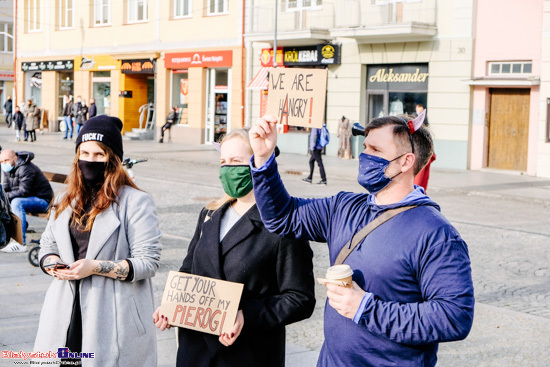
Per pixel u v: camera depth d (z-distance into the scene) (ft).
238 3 91.66
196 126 98.84
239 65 92.12
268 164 9.73
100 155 12.14
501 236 37.58
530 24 66.80
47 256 12.18
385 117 9.24
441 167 73.31
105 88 114.93
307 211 9.87
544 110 65.92
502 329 21.48
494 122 70.85
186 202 47.47
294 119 10.68
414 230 8.64
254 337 10.96
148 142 102.78
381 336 8.66
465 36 70.79
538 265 30.71
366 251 8.83
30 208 31.91
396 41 75.77
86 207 12.22
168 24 101.86
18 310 21.99
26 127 103.14
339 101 81.97
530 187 59.31
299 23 83.82
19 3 129.49
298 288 10.79
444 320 8.23
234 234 11.05
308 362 18.29
